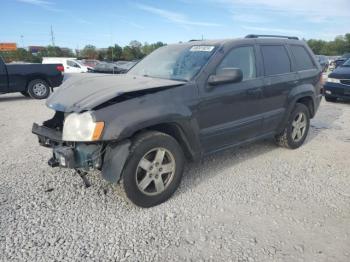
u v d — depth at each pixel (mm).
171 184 3729
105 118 3158
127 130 3217
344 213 3525
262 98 4750
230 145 4516
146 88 3482
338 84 10445
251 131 4730
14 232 3098
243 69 4539
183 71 4168
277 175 4531
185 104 3729
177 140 3895
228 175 4496
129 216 3422
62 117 4086
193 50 4492
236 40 4566
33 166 4723
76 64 25312
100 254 2824
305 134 5789
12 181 4199
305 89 5484
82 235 3082
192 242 3006
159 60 4762
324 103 10828
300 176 4508
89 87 3783
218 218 3404
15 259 2732
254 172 4617
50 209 3525
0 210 3475
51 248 2885
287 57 5348
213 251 2883
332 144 6008
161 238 3059
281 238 3068
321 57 28281
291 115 5414
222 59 4227
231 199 3812
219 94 4102
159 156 3582
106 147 3326
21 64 11562
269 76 4891
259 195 3920
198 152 4039
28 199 3730
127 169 3344
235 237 3082
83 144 3305
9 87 11430
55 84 12445
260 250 2896
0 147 5645
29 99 12211
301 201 3783
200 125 3977
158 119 3441
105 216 3412
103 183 4152
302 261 2760
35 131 3928
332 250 2900
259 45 4883
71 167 3297
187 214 3477
